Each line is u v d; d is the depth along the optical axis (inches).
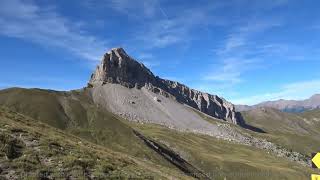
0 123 1168.8
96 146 1720.0
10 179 779.4
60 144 1175.0
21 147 988.6
